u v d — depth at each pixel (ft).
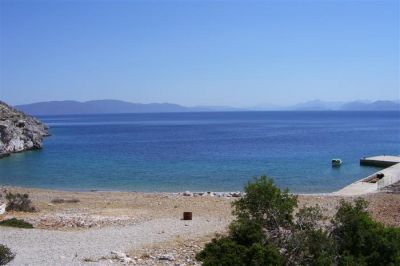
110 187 192.44
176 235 93.50
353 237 61.16
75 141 451.53
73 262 68.95
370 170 240.32
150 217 118.42
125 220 112.16
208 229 100.68
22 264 67.21
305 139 447.83
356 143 400.06
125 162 275.80
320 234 60.18
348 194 160.15
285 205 67.67
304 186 192.65
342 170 239.50
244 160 280.31
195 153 323.57
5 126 330.34
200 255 63.46
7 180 214.07
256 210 68.95
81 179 214.48
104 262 69.51
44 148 379.96
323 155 307.78
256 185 70.28
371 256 58.75
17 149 344.28
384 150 341.00
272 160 280.10
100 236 91.50
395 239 60.44
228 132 581.53
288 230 65.21
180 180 208.33
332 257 58.44
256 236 62.44
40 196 158.92
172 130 651.66
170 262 71.92
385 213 120.16
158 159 289.12
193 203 143.95
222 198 154.61
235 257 57.21
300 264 58.65
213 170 238.68
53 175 228.43
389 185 176.45
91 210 129.29
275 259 56.39
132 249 80.48
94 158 299.58
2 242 83.25
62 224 104.94
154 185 196.24
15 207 124.16
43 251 77.00
